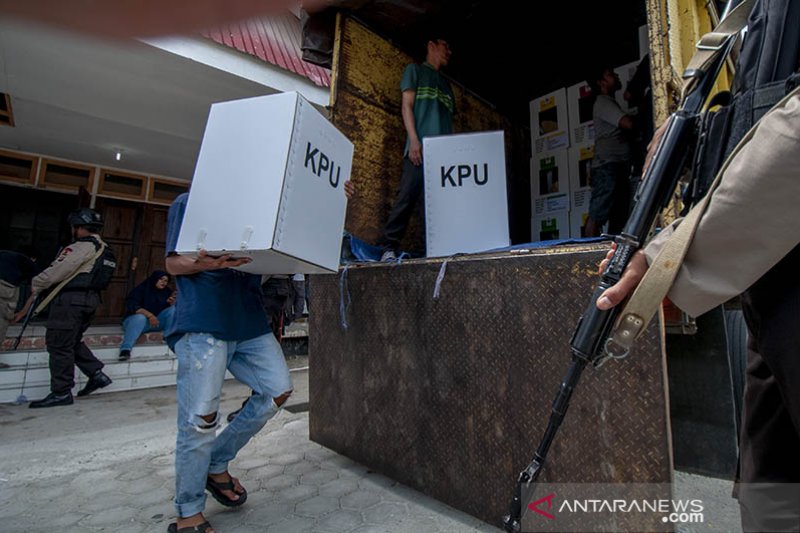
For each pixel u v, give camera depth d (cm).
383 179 302
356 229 282
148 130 511
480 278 173
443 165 241
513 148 423
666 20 174
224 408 347
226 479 182
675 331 191
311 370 254
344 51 280
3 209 558
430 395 188
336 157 177
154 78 399
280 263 159
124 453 246
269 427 289
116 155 584
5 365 383
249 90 426
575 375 94
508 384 162
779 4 87
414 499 188
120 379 418
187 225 151
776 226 73
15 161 566
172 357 469
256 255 146
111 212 624
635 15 321
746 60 91
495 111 411
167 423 303
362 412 219
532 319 157
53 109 457
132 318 453
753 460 96
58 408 344
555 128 367
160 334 495
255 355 181
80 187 570
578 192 346
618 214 301
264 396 179
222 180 150
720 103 104
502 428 163
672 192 91
